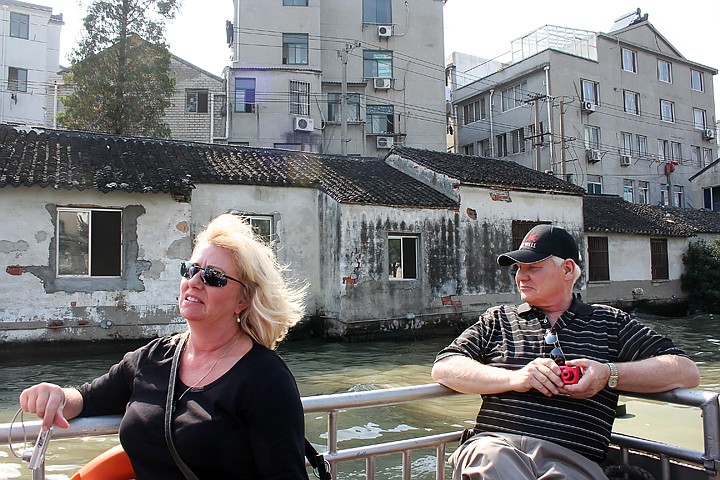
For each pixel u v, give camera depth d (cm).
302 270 1452
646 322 1903
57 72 3272
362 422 645
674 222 2348
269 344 208
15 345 1129
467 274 1559
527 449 245
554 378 239
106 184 1160
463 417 668
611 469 267
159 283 1242
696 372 246
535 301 283
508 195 1673
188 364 199
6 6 2998
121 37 2205
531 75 3078
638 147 3319
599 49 3200
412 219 1471
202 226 1345
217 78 2844
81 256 1206
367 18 3009
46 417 188
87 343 1180
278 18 2798
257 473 182
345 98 2514
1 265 1130
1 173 1108
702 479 246
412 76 3019
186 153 1476
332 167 1652
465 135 3484
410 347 1304
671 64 3547
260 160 1560
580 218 1836
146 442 184
